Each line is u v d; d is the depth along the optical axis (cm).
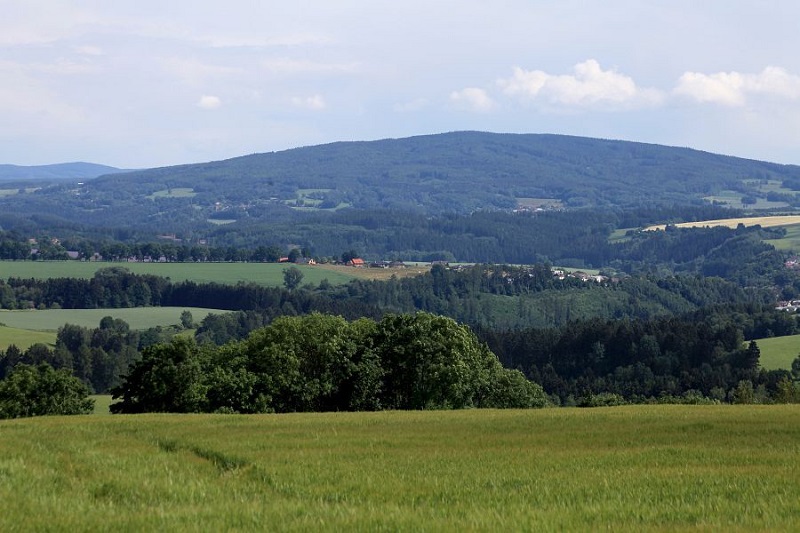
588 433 7112
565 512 3284
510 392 15512
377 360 13488
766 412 9025
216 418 8856
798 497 3638
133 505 3306
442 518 3108
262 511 3134
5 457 4553
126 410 12369
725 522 3116
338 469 4753
